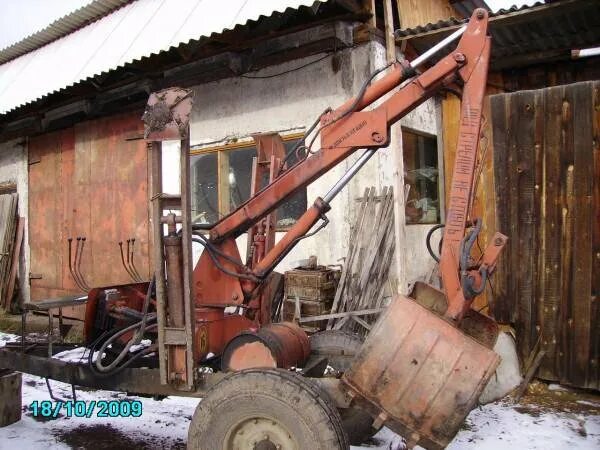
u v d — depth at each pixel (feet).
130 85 24.66
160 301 10.37
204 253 12.15
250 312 13.25
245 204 11.87
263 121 21.66
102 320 12.17
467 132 9.96
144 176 25.39
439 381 8.79
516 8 17.56
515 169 16.16
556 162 15.55
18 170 32.60
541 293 15.83
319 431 8.69
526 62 21.40
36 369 12.58
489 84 22.61
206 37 19.90
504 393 12.88
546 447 12.01
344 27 19.07
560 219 15.52
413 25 23.24
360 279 18.53
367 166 19.35
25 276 32.12
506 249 16.31
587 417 13.73
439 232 24.04
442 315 10.32
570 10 17.37
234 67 21.53
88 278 27.96
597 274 14.98
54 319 27.40
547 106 15.64
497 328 11.56
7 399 13.79
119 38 24.26
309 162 11.44
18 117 31.01
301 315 18.69
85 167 28.04
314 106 20.29
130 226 26.05
